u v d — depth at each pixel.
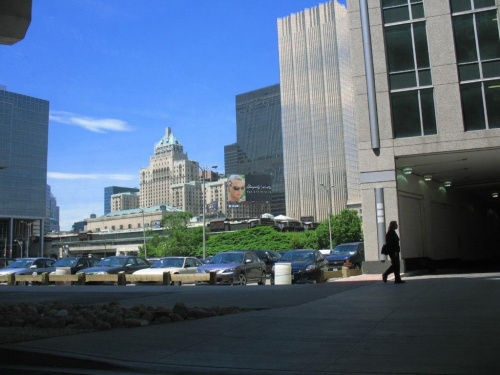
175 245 97.06
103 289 16.58
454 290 12.59
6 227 156.00
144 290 15.75
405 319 8.27
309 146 181.25
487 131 20.44
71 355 6.33
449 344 6.35
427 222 26.98
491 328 7.24
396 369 5.35
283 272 19.78
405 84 21.80
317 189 177.25
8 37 14.43
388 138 21.69
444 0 21.59
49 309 10.46
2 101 154.00
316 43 183.62
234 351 6.47
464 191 36.12
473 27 21.23
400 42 22.09
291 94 188.00
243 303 11.23
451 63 21.19
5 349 6.67
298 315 9.05
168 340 7.23
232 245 88.94
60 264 26.56
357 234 98.12
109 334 7.75
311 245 97.62
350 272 22.41
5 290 16.94
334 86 178.25
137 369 5.85
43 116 165.75
